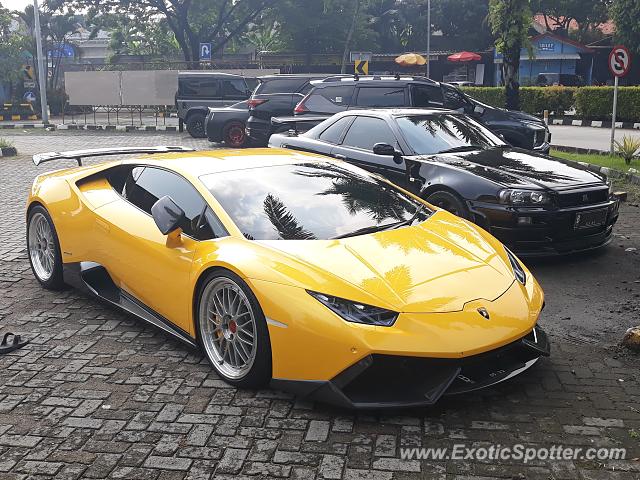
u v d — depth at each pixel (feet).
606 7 136.36
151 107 113.91
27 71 112.68
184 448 10.30
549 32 125.29
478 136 24.85
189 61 124.36
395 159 22.84
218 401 11.77
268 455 10.07
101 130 80.89
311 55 132.26
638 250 22.26
